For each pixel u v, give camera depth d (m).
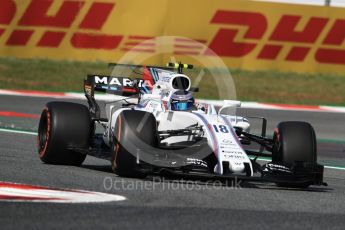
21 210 21.48
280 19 74.88
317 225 21.22
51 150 31.39
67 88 73.00
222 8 74.19
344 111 65.56
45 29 75.31
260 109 64.44
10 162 32.00
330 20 75.12
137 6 74.06
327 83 79.75
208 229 19.97
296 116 60.66
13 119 51.28
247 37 74.75
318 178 27.70
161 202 23.38
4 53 75.38
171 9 73.69
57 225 19.75
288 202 24.72
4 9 74.94
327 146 47.03
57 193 24.36
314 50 75.62
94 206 22.33
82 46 75.31
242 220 21.33
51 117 31.50
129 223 20.30
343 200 26.06
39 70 77.50
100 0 74.38
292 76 80.12
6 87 71.62
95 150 31.48
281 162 28.19
